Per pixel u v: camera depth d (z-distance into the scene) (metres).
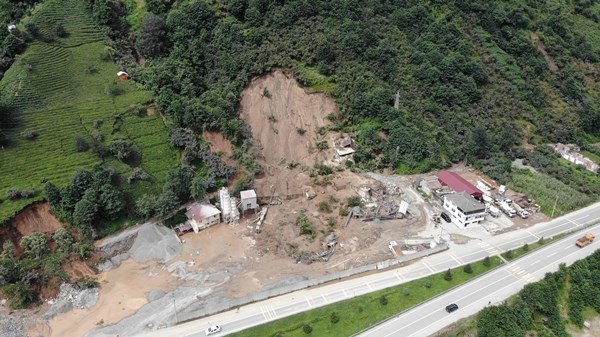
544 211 94.44
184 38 111.12
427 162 103.69
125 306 69.06
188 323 66.31
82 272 74.56
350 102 108.56
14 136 85.50
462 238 85.44
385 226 87.06
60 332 64.81
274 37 113.25
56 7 110.12
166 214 85.25
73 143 88.06
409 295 71.75
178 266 77.12
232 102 103.88
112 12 113.19
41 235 75.38
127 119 95.12
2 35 99.81
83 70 101.56
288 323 66.25
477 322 67.06
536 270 78.31
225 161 95.88
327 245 81.88
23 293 68.44
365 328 65.88
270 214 89.88
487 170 104.12
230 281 73.94
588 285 76.81
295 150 103.12
